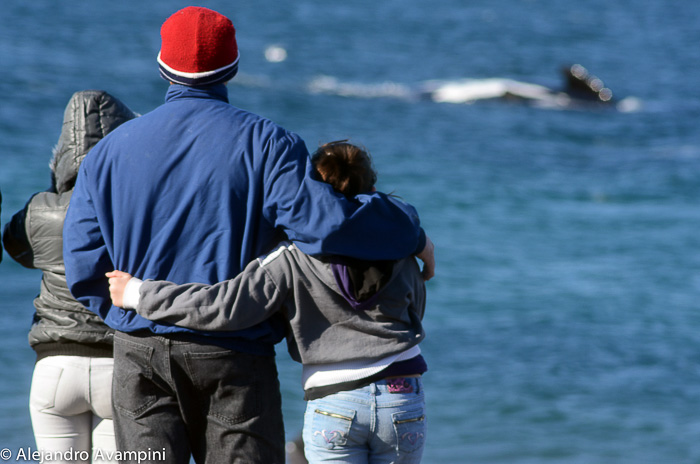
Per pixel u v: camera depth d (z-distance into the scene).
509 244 62.00
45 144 72.50
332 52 157.88
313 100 110.81
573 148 97.94
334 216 11.07
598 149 98.31
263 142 11.57
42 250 13.26
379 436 11.48
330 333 11.52
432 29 196.00
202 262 11.44
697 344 43.19
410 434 11.57
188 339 11.27
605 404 35.69
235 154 11.50
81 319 13.02
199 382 11.38
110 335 13.03
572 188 79.62
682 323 46.53
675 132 110.19
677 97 139.25
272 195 11.32
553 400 35.81
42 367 13.14
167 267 11.46
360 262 11.38
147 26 156.88
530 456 30.88
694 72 166.00
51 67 108.31
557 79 148.75
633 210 73.25
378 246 11.34
